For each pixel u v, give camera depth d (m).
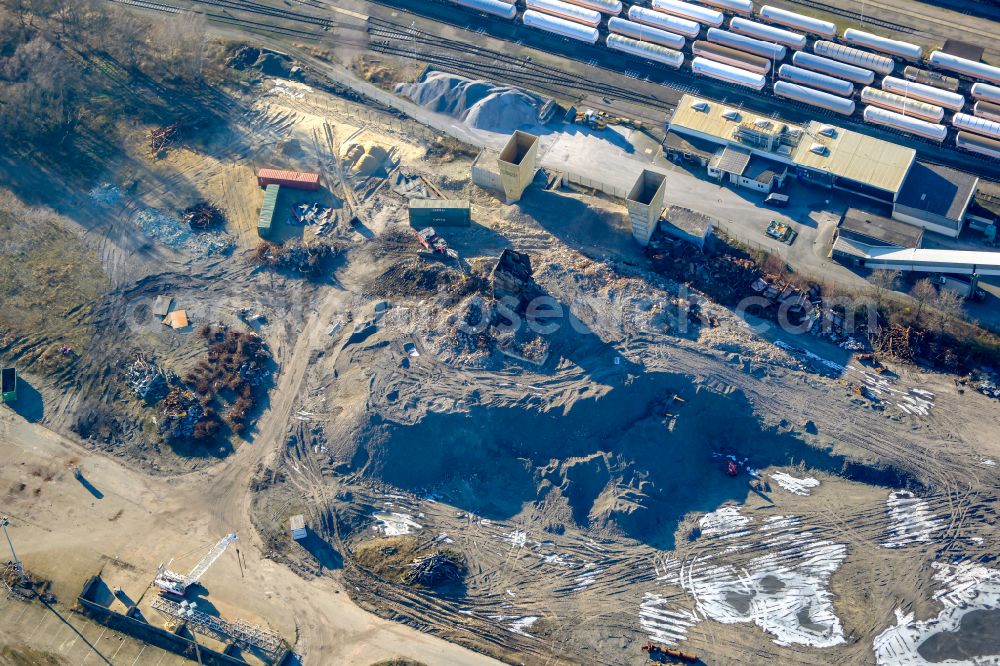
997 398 118.69
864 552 108.44
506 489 114.25
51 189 142.25
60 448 117.88
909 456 113.94
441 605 105.75
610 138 147.12
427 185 142.25
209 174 144.62
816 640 102.56
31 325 128.25
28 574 107.50
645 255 132.25
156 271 133.88
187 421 119.12
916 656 101.12
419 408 116.69
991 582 105.31
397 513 112.69
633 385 117.94
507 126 149.38
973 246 130.38
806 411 117.62
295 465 116.12
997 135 140.25
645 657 101.88
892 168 134.88
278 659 101.31
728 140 140.62
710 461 117.06
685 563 108.56
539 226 135.25
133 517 112.31
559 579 107.50
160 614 104.75
